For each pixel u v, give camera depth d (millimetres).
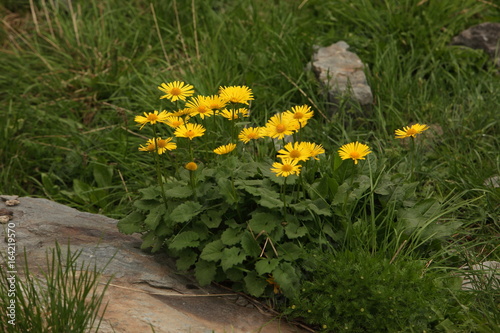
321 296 3395
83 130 5738
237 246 3598
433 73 5953
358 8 6773
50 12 7023
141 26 6680
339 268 3422
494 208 4418
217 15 6852
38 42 6734
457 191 4648
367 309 3320
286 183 3648
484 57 6168
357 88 5695
